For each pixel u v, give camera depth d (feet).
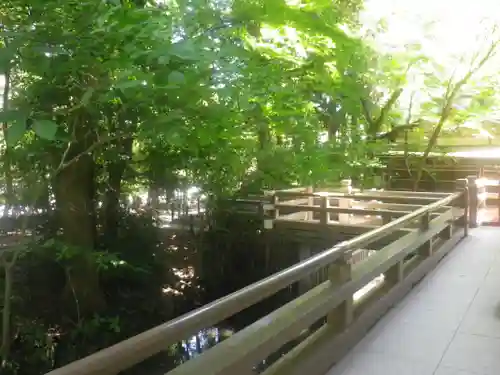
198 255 31.65
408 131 42.60
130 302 24.80
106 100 12.42
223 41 12.42
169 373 7.70
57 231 22.13
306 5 13.89
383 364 11.14
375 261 14.69
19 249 18.42
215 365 7.98
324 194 30.45
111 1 11.07
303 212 32.40
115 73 12.49
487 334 12.89
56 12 12.40
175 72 9.86
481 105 38.45
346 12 24.36
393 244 16.98
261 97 14.85
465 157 44.98
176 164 18.75
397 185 46.42
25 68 11.37
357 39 16.70
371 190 33.83
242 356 8.34
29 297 21.79
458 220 27.71
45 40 11.23
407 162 42.65
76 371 5.17
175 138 12.03
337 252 11.93
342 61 16.06
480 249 23.44
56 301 22.38
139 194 33.01
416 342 12.41
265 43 14.79
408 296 16.26
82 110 14.46
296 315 10.24
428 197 26.73
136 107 13.12
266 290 9.03
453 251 23.11
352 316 12.78
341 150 21.43
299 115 17.78
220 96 11.97
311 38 15.43
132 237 26.76
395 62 31.12
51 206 22.27
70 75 12.63
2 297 20.16
